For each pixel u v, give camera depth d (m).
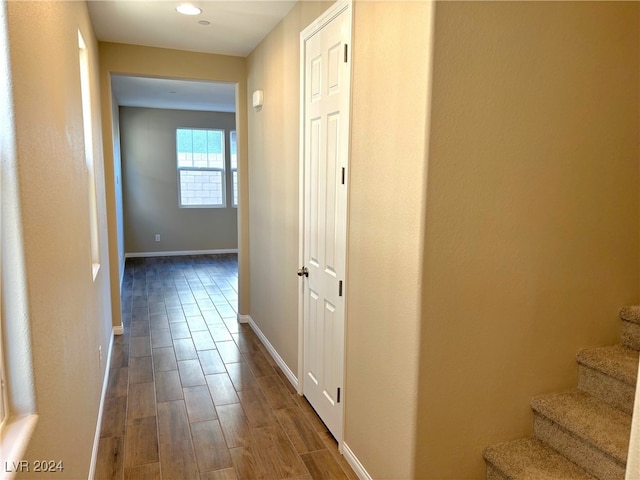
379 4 1.88
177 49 4.08
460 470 1.87
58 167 1.59
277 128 3.44
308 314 2.91
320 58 2.56
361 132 2.08
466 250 1.75
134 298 5.60
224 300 5.56
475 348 1.82
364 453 2.18
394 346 1.88
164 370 3.51
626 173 2.00
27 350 1.16
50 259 1.39
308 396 2.98
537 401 1.94
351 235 2.21
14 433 1.10
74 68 2.17
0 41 1.06
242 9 3.07
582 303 2.00
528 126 1.79
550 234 1.89
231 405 2.97
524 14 1.72
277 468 2.32
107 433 2.63
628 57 1.92
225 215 8.73
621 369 1.84
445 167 1.67
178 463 2.36
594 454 1.72
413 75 1.68
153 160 8.13
